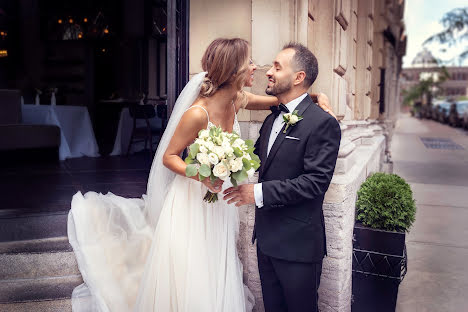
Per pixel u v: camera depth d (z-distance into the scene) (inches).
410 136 751.7
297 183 76.8
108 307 98.8
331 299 105.1
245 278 116.3
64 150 256.1
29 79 446.9
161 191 93.7
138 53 400.5
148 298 87.0
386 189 115.0
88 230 105.2
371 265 113.3
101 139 375.9
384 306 113.4
